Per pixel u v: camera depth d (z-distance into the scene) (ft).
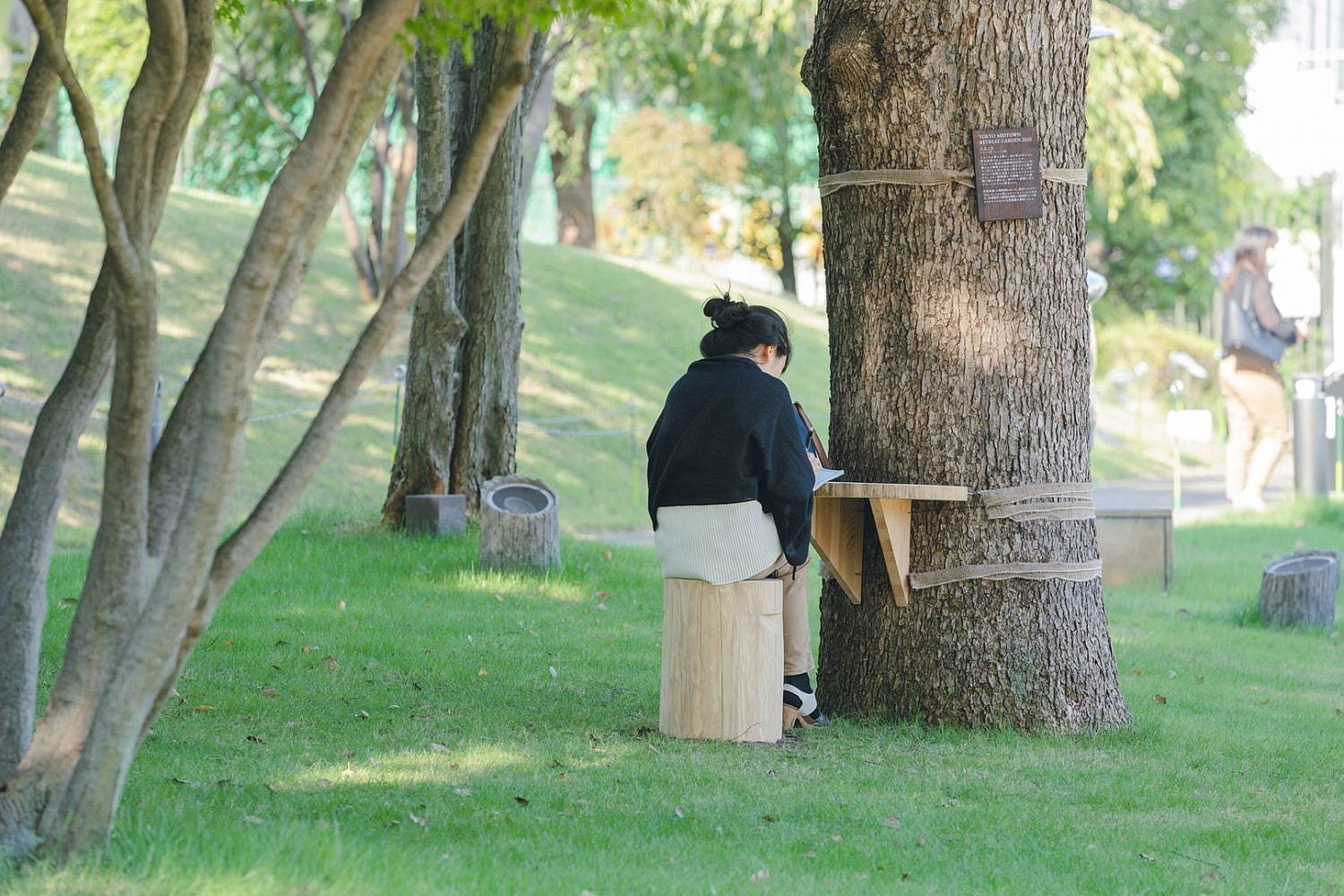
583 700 32.76
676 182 181.57
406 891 17.26
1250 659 44.39
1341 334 138.72
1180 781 26.91
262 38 110.83
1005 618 29.76
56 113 114.83
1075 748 28.78
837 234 31.09
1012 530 29.73
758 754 27.20
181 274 100.17
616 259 144.05
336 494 76.79
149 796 21.62
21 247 92.68
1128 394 165.99
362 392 91.04
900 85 29.76
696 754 27.04
